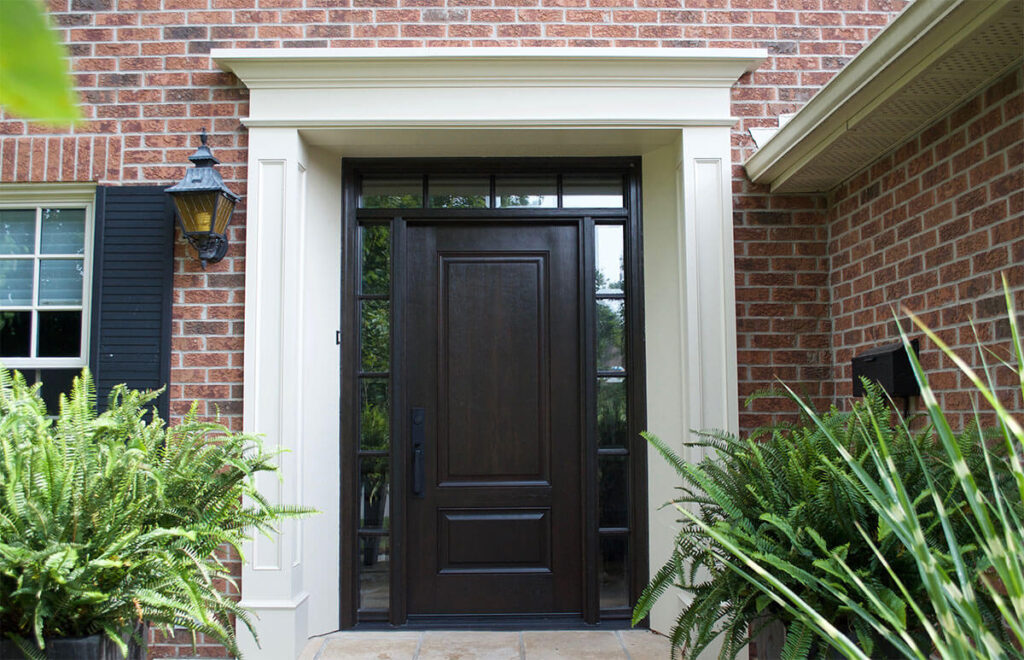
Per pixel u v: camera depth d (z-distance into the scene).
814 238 3.64
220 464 2.53
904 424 2.04
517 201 3.95
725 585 2.37
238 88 3.64
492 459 3.86
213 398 3.52
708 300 3.50
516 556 3.83
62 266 3.69
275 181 3.54
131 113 3.63
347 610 3.75
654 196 3.83
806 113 2.91
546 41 3.65
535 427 3.87
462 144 3.72
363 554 3.84
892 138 2.92
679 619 2.50
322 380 3.71
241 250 3.57
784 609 2.25
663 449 2.62
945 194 2.69
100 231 3.55
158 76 3.65
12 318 3.65
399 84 3.55
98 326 3.52
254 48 3.64
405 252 3.91
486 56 3.48
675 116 3.55
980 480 2.14
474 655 3.40
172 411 3.51
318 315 3.71
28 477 2.14
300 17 3.66
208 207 3.38
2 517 2.09
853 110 2.73
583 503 3.79
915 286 2.89
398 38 3.64
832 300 3.58
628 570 3.80
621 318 3.92
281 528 3.38
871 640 1.97
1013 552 1.32
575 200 3.95
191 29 3.66
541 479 3.86
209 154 3.42
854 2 3.71
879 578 2.19
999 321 2.41
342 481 3.80
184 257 3.57
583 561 3.79
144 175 3.60
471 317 3.91
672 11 3.67
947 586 1.48
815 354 3.59
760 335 3.59
